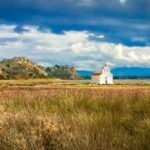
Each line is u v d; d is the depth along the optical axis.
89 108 12.47
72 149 7.02
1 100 15.62
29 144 7.32
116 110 11.94
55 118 8.65
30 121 8.32
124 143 7.47
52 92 18.22
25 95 16.80
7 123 8.45
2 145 7.43
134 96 14.92
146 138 7.84
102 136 7.56
